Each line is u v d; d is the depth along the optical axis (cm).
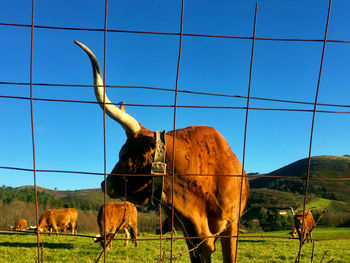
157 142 399
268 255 1284
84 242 1639
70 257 1146
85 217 3962
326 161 11000
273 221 3703
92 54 333
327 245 1764
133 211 1507
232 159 457
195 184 416
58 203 5506
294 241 1891
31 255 1172
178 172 412
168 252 1310
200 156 429
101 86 335
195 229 418
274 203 5972
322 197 7306
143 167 400
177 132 449
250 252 1375
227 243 431
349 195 7419
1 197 4819
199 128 466
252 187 9356
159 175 391
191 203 414
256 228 3666
